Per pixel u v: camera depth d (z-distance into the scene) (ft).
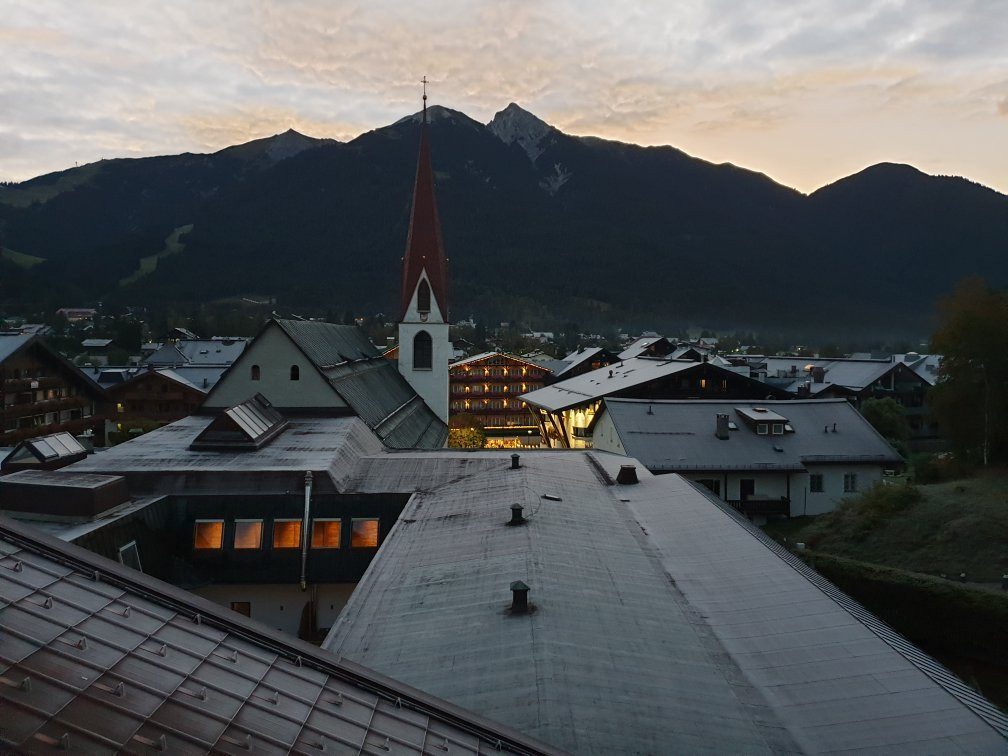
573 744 39.06
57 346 547.49
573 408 230.07
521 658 48.21
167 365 375.45
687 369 227.61
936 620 100.83
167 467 98.37
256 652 34.83
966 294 178.40
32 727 24.25
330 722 31.45
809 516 164.45
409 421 183.21
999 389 172.45
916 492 150.30
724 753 39.60
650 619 56.18
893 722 42.39
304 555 92.17
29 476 84.94
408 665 50.06
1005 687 90.74
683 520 84.17
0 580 31.68
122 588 35.35
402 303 219.41
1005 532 127.13
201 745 26.55
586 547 71.77
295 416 143.13
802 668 49.29
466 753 33.12
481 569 65.36
